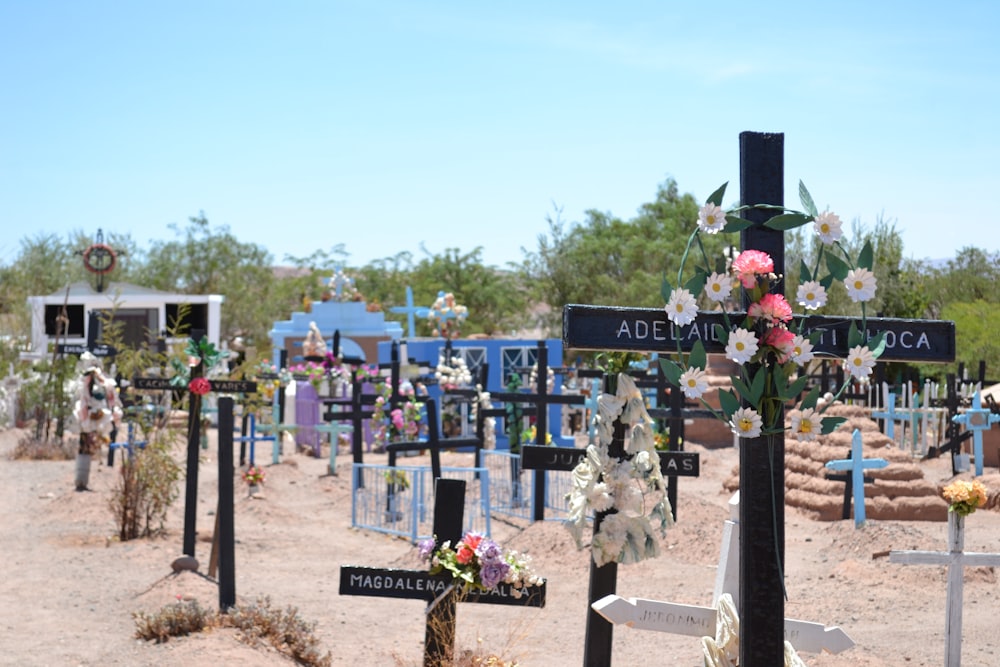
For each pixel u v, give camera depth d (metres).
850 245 36.47
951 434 23.36
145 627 9.53
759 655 5.61
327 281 34.56
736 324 5.79
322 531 16.86
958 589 8.48
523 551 14.13
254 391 13.52
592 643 7.11
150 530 15.02
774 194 5.79
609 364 7.26
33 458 23.42
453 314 35.34
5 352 31.62
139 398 19.47
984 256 42.12
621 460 7.01
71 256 54.72
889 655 9.53
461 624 11.07
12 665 8.85
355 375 20.53
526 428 21.41
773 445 5.65
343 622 11.01
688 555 14.13
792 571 13.51
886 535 14.09
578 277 51.97
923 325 5.94
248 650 8.98
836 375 26.78
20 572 12.68
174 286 65.19
